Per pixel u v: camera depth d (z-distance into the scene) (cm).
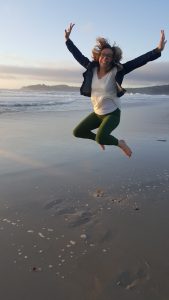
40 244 412
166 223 471
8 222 462
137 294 333
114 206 523
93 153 831
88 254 394
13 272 359
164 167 727
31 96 4059
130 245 415
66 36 541
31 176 645
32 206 516
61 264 375
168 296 331
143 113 1930
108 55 511
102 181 632
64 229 449
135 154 830
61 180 631
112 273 363
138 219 482
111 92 521
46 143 937
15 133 1079
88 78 528
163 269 371
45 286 340
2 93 4900
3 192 561
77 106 2406
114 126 525
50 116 1614
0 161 732
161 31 505
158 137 1077
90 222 470
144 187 604
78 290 336
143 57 515
